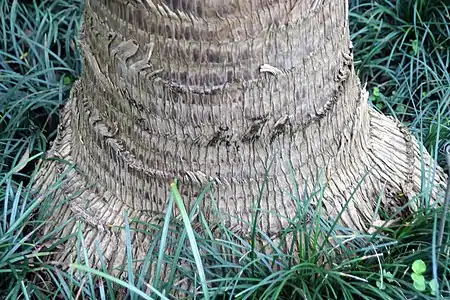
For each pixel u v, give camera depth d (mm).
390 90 3432
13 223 2447
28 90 3264
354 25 3557
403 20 3576
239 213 2270
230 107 2057
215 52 1954
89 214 2383
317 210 2244
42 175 2623
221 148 2133
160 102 2074
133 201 2336
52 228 2467
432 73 3283
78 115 2461
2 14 3416
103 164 2348
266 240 2273
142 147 2205
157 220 2303
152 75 2033
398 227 2412
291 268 2180
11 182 2693
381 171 2531
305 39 2041
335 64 2213
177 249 2117
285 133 2156
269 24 1940
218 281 2234
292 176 2238
